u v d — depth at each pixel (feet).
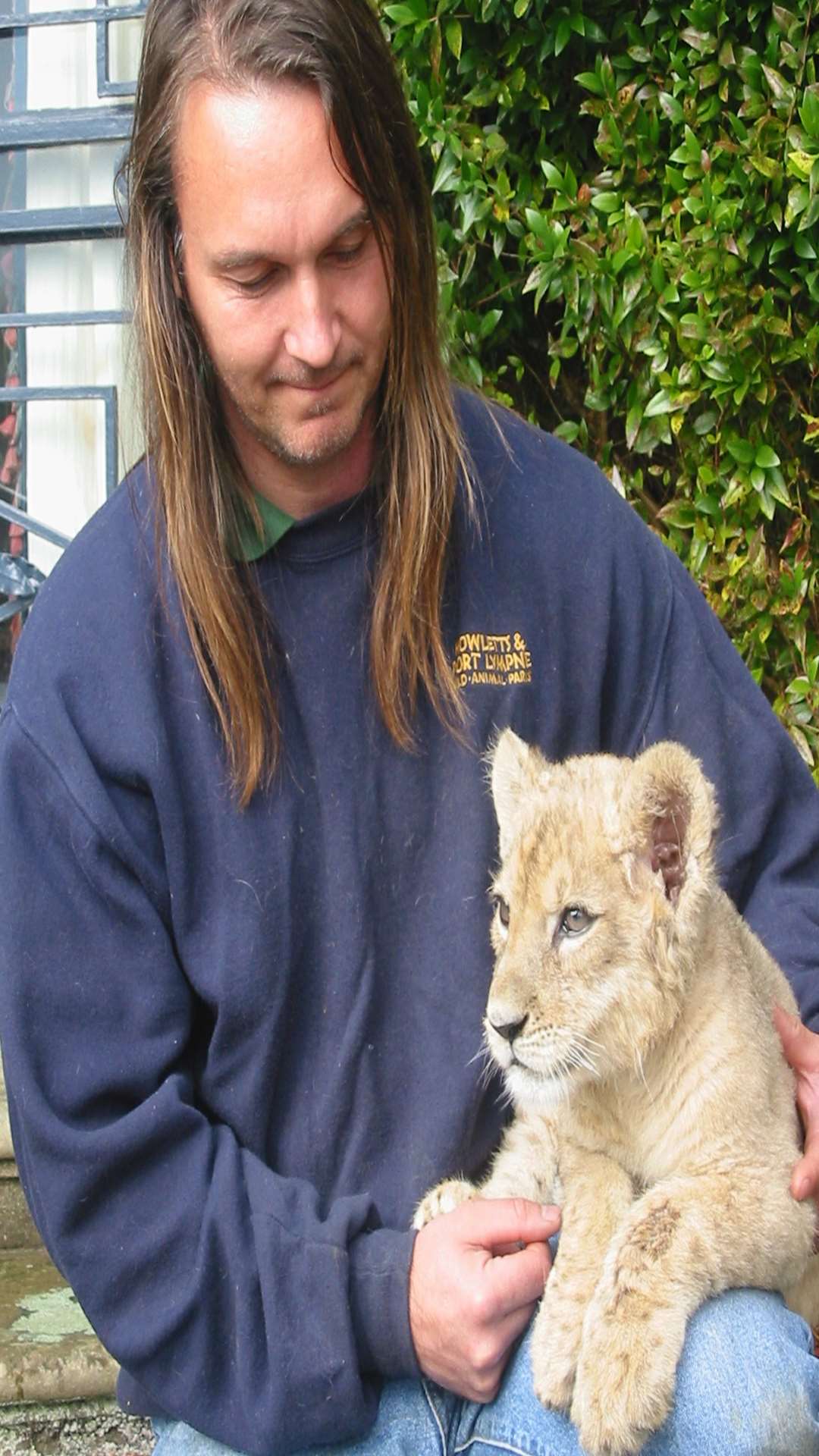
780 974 9.80
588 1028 8.75
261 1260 8.07
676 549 15.07
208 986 8.64
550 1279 8.40
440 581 9.01
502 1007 8.63
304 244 7.95
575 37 14.53
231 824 8.68
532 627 9.38
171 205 8.59
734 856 9.87
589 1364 7.82
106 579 8.91
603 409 14.96
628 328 14.51
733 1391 7.68
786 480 14.80
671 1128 8.96
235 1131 8.83
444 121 14.43
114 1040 8.54
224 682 8.61
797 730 14.75
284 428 8.51
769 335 14.24
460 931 8.93
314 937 8.79
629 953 8.82
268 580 8.98
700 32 13.94
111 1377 11.80
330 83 7.79
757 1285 8.48
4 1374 11.78
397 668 8.88
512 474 9.67
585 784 9.15
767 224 14.10
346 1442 8.29
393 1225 8.75
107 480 17.13
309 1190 8.42
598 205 14.39
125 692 8.65
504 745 8.97
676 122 14.20
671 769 8.72
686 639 10.00
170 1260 8.22
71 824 8.52
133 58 16.79
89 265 17.04
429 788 9.01
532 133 14.97
